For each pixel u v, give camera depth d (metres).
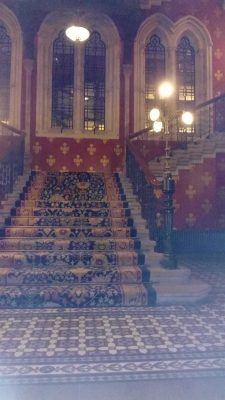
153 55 12.36
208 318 5.10
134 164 8.87
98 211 7.84
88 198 8.67
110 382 3.27
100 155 11.77
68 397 3.02
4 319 5.02
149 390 3.13
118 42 12.02
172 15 12.23
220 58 12.27
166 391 3.12
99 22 12.02
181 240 10.62
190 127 11.99
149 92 12.26
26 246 6.77
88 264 6.50
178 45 12.40
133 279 6.12
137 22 11.87
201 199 10.58
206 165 10.59
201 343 4.19
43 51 11.80
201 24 12.20
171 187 6.58
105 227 7.43
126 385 3.21
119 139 11.83
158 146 11.54
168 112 11.30
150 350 3.98
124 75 11.91
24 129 11.53
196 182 10.57
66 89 12.09
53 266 6.42
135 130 11.84
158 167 10.31
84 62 12.16
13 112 11.57
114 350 3.98
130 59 11.87
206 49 12.22
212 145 10.61
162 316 5.18
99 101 12.19
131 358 3.77
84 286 5.90
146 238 7.23
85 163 11.73
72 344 4.14
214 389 3.15
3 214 7.70
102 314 5.27
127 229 7.27
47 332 4.52
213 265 9.05
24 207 7.94
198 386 3.21
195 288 5.94
